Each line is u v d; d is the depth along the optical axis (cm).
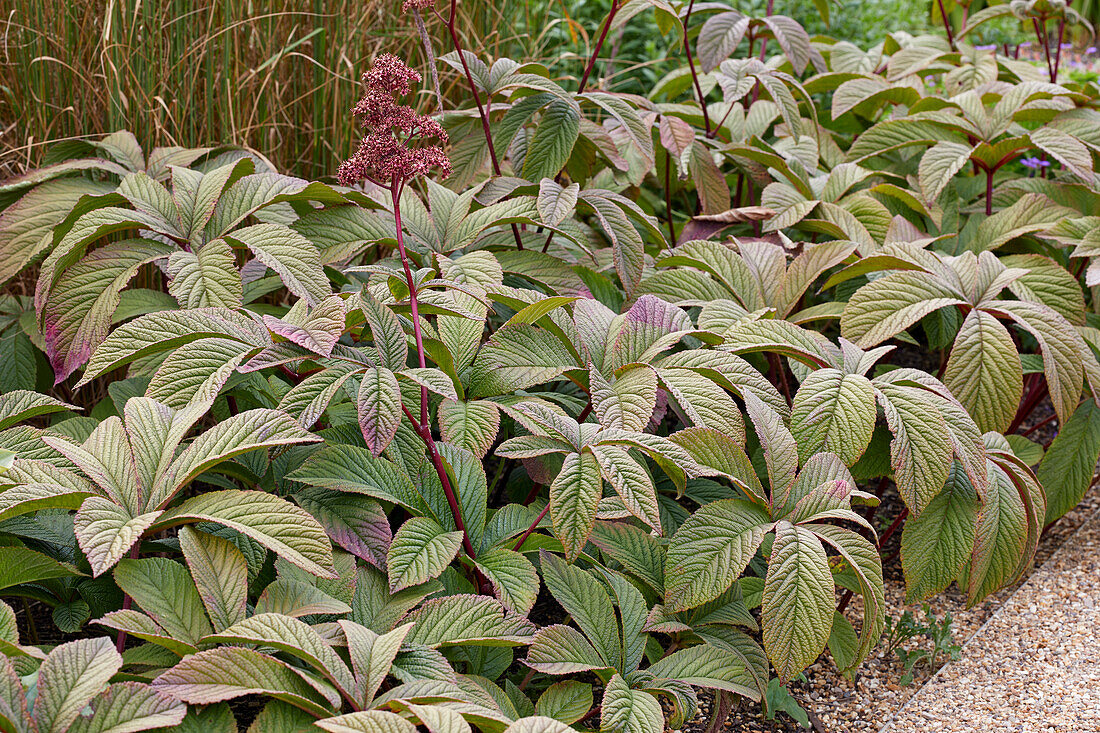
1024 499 234
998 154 321
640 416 198
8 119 316
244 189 238
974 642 250
